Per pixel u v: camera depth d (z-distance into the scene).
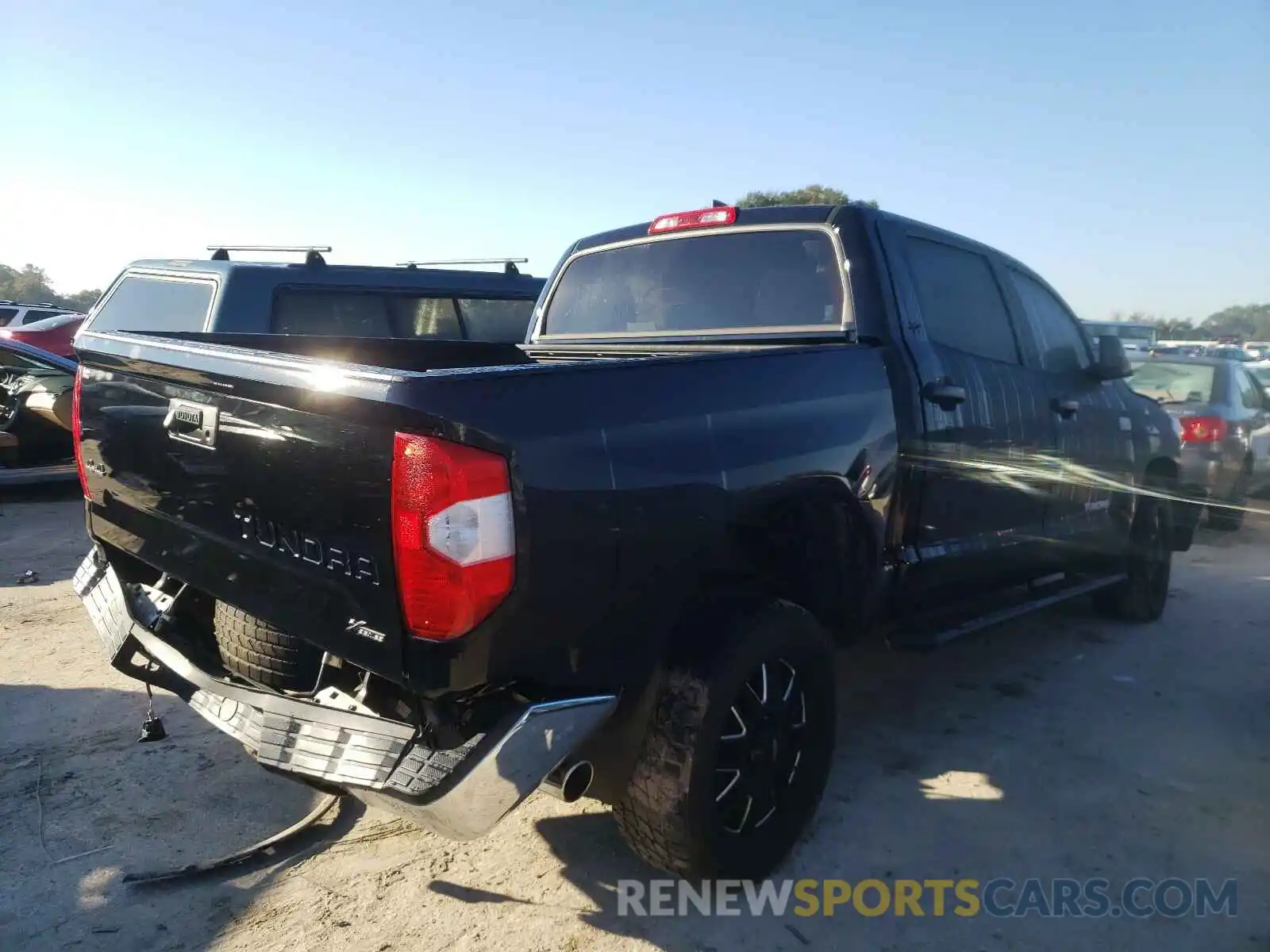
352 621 2.31
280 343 3.90
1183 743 4.13
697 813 2.68
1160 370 8.82
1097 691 4.75
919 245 4.05
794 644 2.93
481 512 2.16
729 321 4.16
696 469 2.71
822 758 3.18
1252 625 5.95
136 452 3.06
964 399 3.85
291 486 2.42
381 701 2.44
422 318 7.52
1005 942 2.76
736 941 2.73
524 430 2.27
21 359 8.73
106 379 3.23
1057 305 5.14
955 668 5.07
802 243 3.98
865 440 3.39
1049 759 3.94
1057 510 4.73
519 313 8.23
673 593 2.69
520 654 2.29
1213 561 7.88
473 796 2.17
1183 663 5.19
